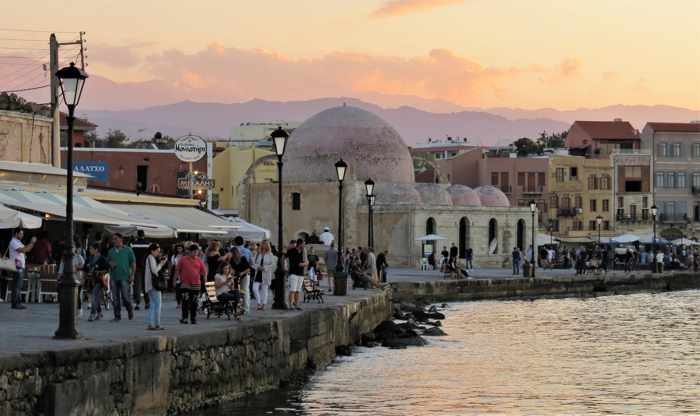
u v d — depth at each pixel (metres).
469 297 91.44
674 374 42.78
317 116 121.25
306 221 117.12
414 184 120.12
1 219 41.22
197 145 79.88
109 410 25.81
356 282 70.19
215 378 31.91
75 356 24.86
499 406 34.75
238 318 38.12
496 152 177.62
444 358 46.94
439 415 32.88
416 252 113.12
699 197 163.88
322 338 43.19
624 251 145.12
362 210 115.69
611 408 34.72
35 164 57.22
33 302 44.72
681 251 147.38
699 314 75.81
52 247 56.97
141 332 31.98
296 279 45.59
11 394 22.50
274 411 32.06
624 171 161.75
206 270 41.47
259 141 156.62
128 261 37.44
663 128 163.50
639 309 80.81
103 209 52.75
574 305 85.31
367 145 118.00
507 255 123.25
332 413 32.59
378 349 49.81
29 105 60.94
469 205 120.50
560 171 160.12
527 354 49.16
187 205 71.12
